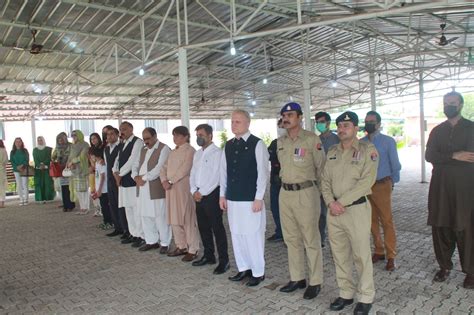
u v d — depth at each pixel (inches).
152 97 562.6
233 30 246.4
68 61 364.8
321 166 126.2
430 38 390.0
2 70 360.2
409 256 167.9
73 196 331.0
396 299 125.4
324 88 664.4
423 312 115.7
